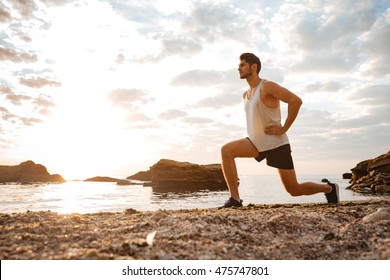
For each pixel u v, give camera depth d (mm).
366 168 25078
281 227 3057
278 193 21438
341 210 4160
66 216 3617
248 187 32719
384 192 18938
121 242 2422
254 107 4777
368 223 3316
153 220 3348
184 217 3213
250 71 4965
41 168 65750
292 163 4875
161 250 2266
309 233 2965
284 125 4699
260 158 4973
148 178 67375
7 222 3293
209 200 15938
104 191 27594
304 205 4992
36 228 2887
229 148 4910
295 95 4566
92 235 2656
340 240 2791
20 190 28688
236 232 2805
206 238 2619
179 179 36125
